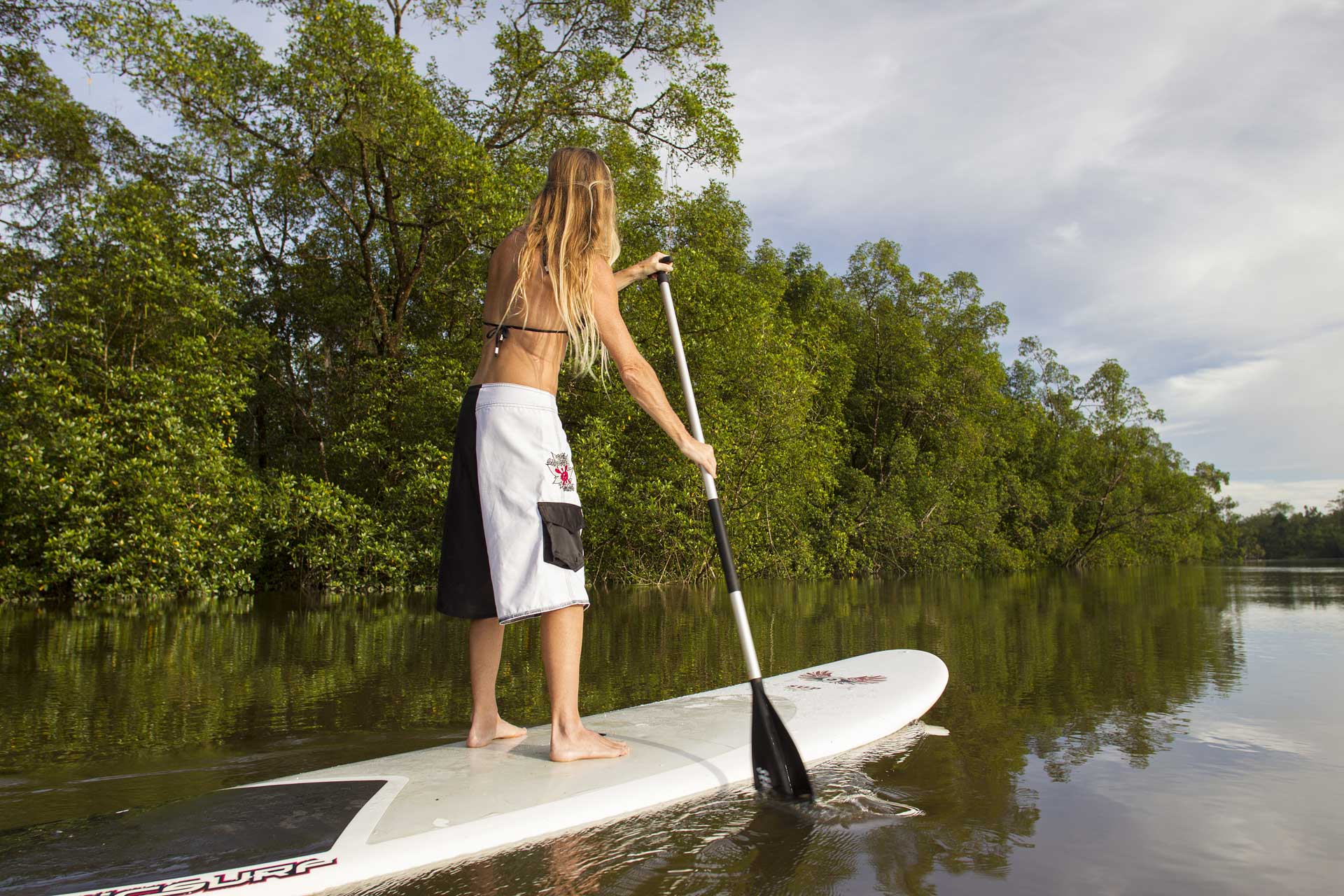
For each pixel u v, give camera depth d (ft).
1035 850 4.13
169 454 25.72
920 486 59.82
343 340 41.78
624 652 12.41
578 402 33.68
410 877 3.77
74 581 24.36
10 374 25.17
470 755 5.55
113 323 27.66
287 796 4.57
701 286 35.35
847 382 64.03
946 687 9.11
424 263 38.17
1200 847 4.18
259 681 10.23
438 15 38.17
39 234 32.07
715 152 39.83
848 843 4.23
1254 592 29.12
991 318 80.84
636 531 32.96
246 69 33.53
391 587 29.58
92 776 5.91
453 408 30.63
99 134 36.65
